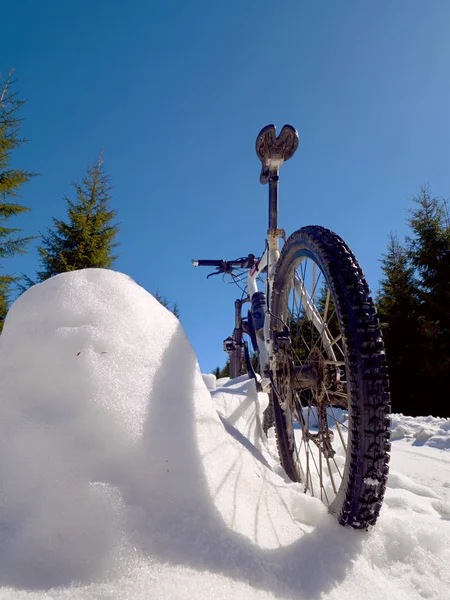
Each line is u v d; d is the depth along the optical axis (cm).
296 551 104
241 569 90
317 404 158
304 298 189
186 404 124
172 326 145
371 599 91
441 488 202
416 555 111
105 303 132
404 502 152
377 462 110
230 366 391
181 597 76
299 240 176
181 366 134
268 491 130
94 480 96
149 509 96
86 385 109
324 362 153
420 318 1324
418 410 1244
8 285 1296
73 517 88
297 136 275
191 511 100
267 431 298
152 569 82
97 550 84
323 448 152
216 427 136
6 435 102
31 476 96
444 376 1211
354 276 128
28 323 124
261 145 287
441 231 1415
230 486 118
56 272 1596
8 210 1338
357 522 113
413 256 1461
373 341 117
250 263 358
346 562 102
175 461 108
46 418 104
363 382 113
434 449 303
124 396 111
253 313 280
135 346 125
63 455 99
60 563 82
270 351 221
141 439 106
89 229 1698
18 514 91
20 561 82
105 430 104
